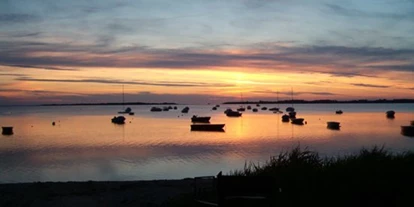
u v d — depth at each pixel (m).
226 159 37.66
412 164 11.04
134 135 69.56
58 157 39.75
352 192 9.25
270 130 82.62
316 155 13.91
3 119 140.00
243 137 65.69
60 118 147.12
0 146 52.09
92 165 33.81
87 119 137.88
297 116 150.50
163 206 10.58
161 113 198.38
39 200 11.79
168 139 61.34
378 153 12.40
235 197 8.07
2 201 11.77
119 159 37.91
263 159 37.22
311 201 8.98
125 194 12.55
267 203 8.34
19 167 32.72
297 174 10.45
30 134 73.81
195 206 9.91
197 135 69.50
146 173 29.19
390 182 9.67
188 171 30.09
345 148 47.88
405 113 181.75
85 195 12.51
